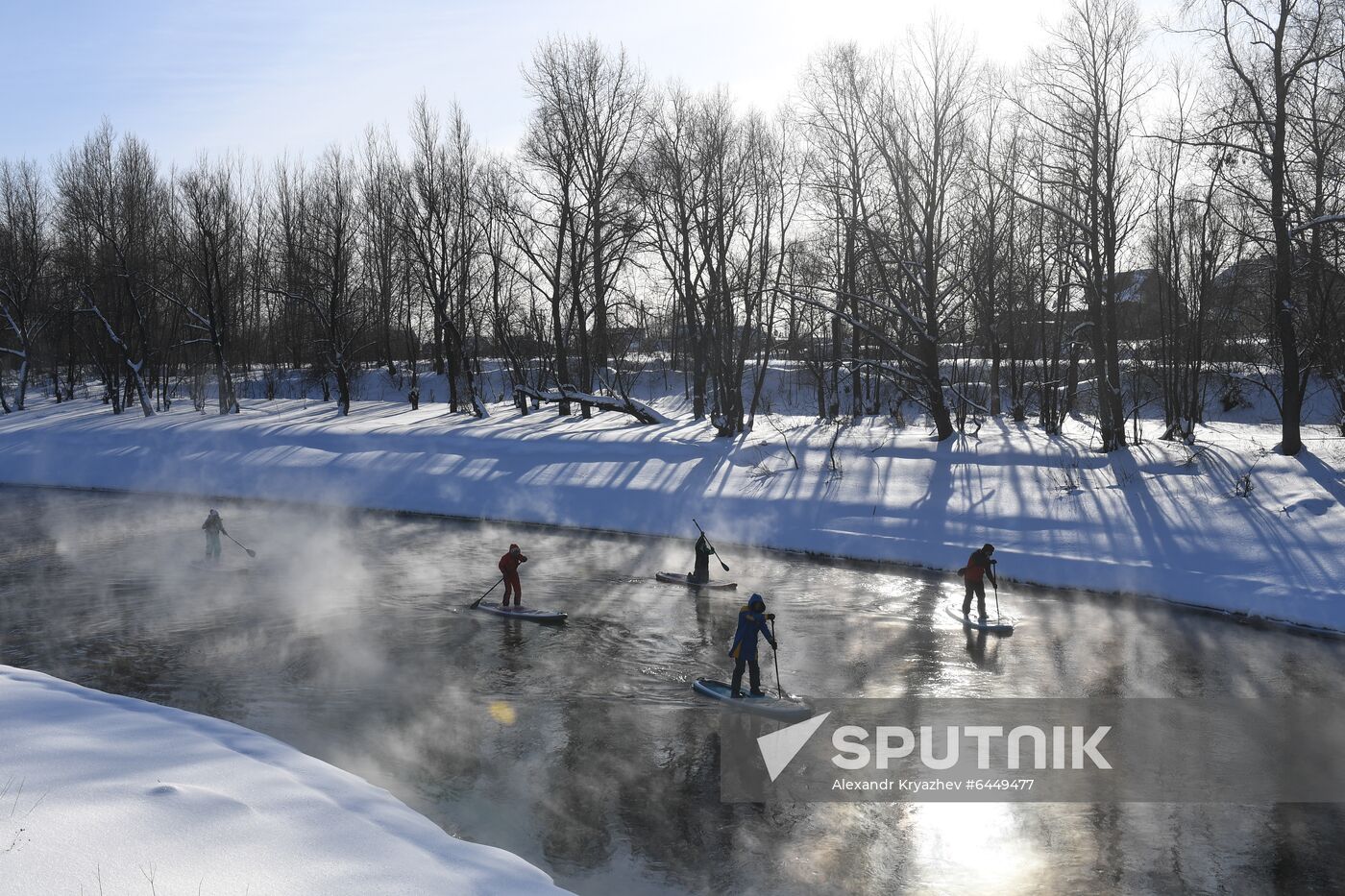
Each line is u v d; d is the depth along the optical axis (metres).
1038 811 9.59
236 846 6.21
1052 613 17.81
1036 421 42.59
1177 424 32.22
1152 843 8.95
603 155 42.69
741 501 27.30
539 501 29.72
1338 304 29.36
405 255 57.41
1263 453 25.84
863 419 43.38
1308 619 16.77
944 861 8.55
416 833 7.10
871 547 23.08
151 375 58.28
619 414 44.06
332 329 47.78
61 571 21.03
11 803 6.44
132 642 15.27
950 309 35.28
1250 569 18.80
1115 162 30.23
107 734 8.35
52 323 59.34
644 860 8.45
